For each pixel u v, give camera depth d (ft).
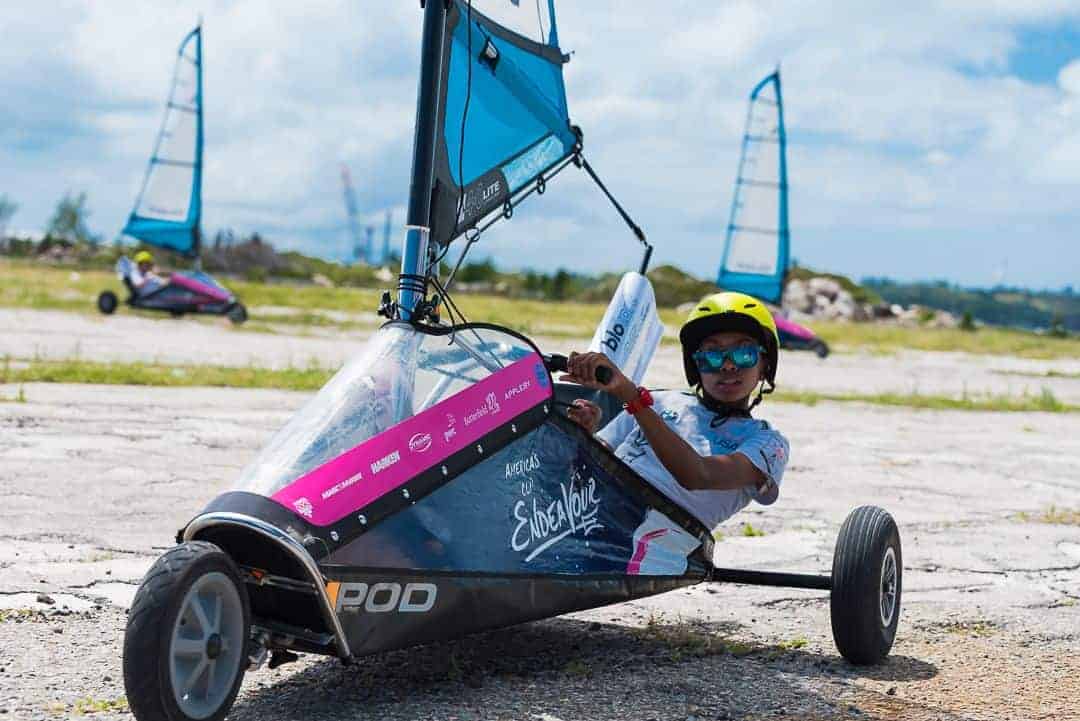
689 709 14.84
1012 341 163.12
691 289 286.87
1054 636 19.35
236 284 192.75
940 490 34.60
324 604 12.79
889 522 17.56
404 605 13.75
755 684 16.07
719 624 19.43
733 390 17.29
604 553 16.48
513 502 15.35
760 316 17.28
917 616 20.42
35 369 49.85
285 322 103.24
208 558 12.30
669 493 17.52
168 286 96.22
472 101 18.25
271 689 15.03
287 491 13.05
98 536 23.17
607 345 20.20
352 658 13.33
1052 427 54.85
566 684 15.67
